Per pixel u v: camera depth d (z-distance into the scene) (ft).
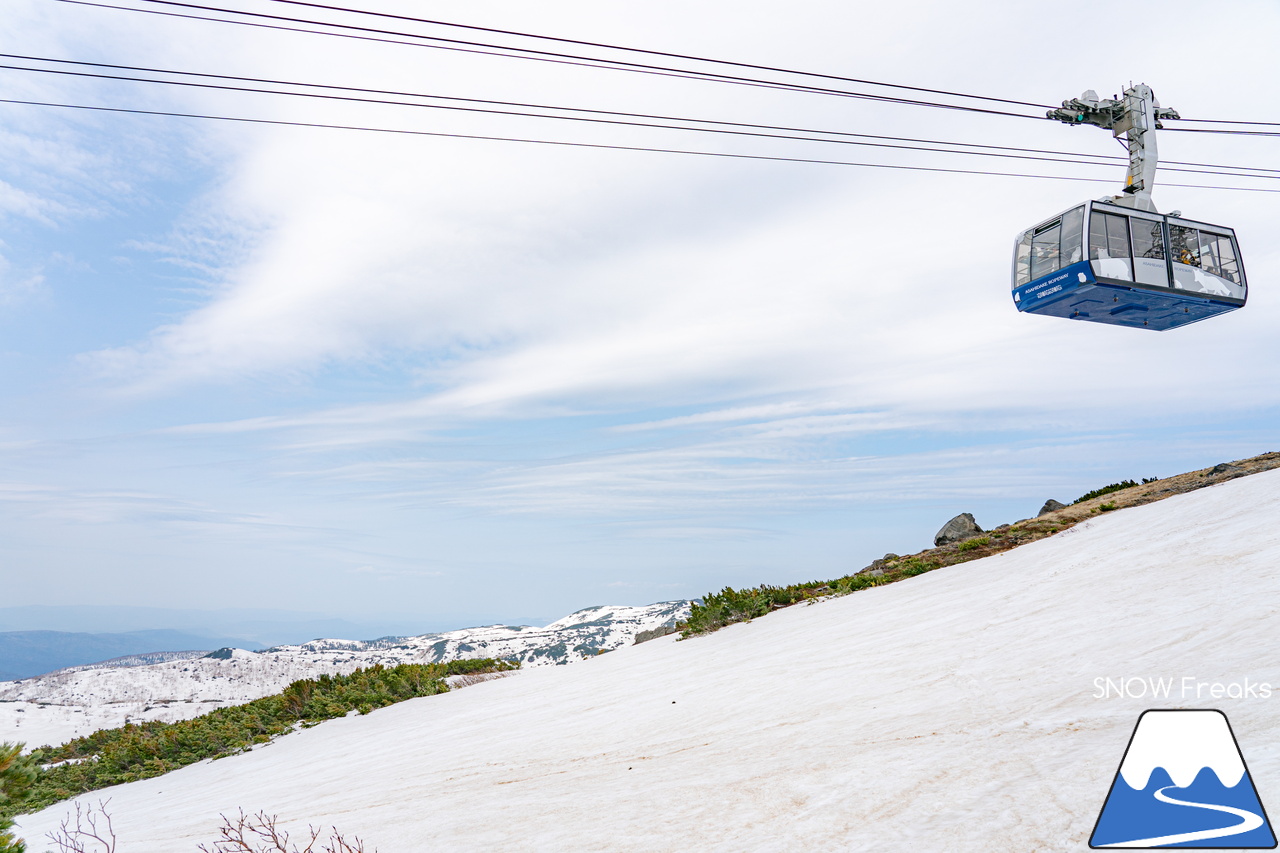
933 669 32.24
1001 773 18.40
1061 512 76.33
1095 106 74.64
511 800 25.38
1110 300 66.23
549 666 73.72
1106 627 31.89
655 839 18.39
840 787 19.75
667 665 51.26
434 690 67.77
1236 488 53.67
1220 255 69.26
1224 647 25.44
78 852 29.86
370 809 27.91
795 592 72.69
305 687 74.28
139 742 66.85
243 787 40.11
